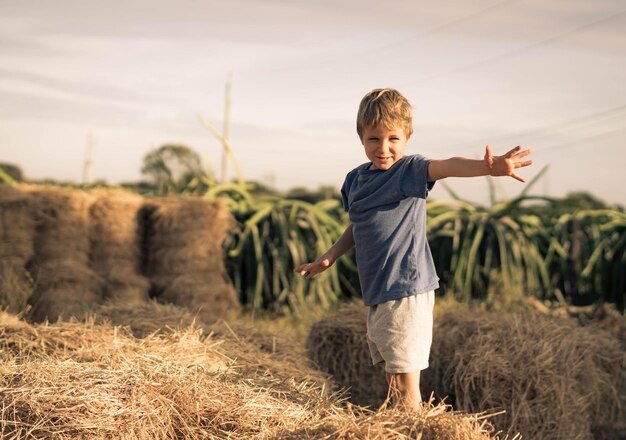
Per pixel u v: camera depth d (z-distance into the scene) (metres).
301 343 5.25
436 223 10.97
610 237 11.13
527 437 3.95
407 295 3.13
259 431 2.67
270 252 10.26
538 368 4.04
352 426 2.46
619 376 4.82
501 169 2.75
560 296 10.88
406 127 3.19
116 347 3.47
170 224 8.36
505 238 10.79
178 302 8.09
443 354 4.43
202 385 2.91
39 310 7.32
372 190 3.20
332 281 10.64
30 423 2.50
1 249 7.20
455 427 2.51
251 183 11.30
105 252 8.05
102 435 2.49
